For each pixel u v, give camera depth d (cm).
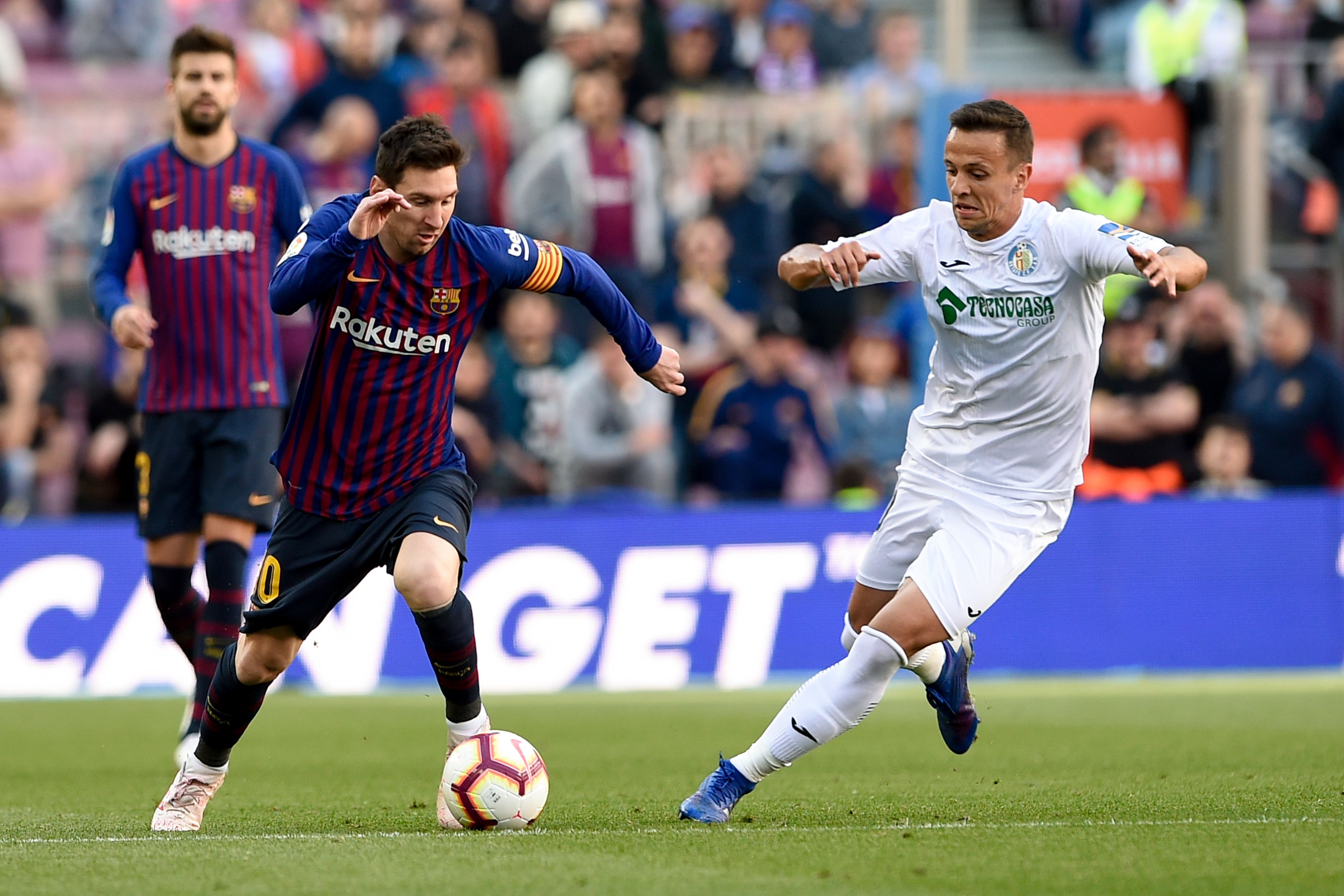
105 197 5406
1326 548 4394
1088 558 4347
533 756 1730
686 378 4862
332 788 2223
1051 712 3388
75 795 2186
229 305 2408
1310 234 5456
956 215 1742
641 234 5150
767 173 5228
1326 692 3806
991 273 1767
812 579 4241
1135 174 4831
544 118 5475
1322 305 5441
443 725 3238
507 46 5728
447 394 1725
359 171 4956
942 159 4400
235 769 2500
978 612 1762
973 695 3806
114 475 4381
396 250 1652
